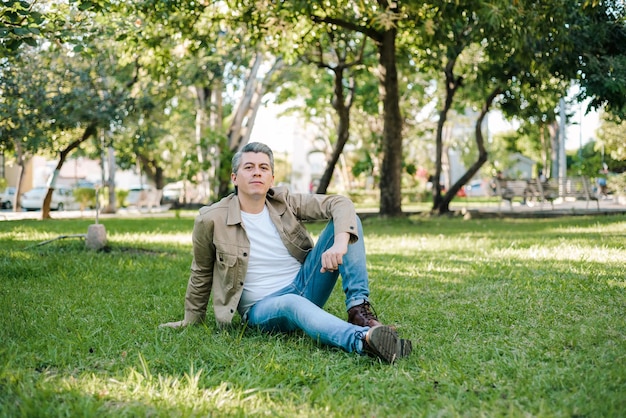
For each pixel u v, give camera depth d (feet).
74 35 26.03
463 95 67.05
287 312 10.93
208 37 48.57
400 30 50.29
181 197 116.26
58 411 7.70
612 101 45.01
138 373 9.01
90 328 12.26
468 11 39.60
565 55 45.52
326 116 119.44
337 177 180.55
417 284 18.08
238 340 11.18
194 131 109.50
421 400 8.13
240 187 11.71
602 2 42.96
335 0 44.70
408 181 127.24
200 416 7.48
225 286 11.85
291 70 85.05
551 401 8.02
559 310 13.62
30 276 19.99
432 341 11.41
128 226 48.47
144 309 15.12
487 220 55.77
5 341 11.07
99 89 64.18
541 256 23.44
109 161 84.74
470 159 158.61
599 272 18.60
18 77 54.34
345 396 8.29
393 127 53.62
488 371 9.32
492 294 16.02
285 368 9.41
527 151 191.72
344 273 11.27
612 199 104.06
